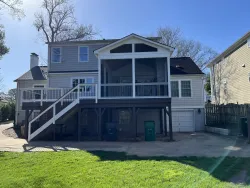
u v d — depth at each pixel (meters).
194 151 8.80
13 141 12.54
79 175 5.61
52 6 29.69
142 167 6.23
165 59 15.28
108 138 13.01
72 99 13.89
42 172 5.94
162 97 13.05
